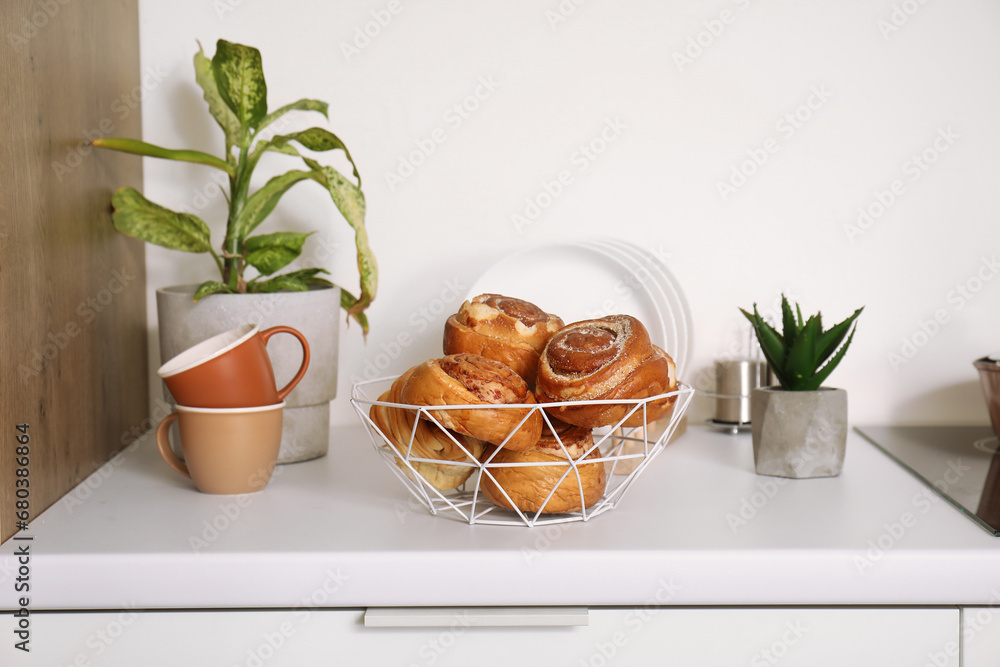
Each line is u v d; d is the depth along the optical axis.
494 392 1.02
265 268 1.25
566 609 1.01
